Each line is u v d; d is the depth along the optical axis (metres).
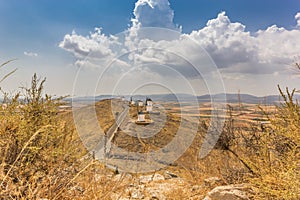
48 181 2.85
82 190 3.04
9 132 3.04
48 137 3.45
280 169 3.15
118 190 3.57
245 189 3.70
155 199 4.25
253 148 4.16
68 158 3.41
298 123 3.12
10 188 2.45
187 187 4.92
